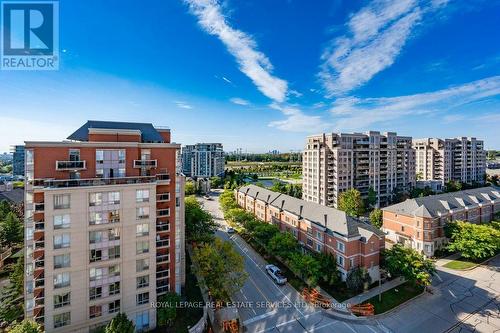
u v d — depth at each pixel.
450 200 66.69
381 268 46.69
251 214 70.81
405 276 42.16
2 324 33.81
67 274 31.31
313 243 53.47
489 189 78.56
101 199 32.62
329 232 48.88
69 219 31.17
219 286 39.72
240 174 186.25
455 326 35.53
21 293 36.56
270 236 56.38
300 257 46.25
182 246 43.06
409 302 40.53
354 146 97.88
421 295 42.12
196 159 191.12
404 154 107.25
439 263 53.38
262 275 49.66
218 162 195.50
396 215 64.31
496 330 34.75
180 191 40.66
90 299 32.41
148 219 35.19
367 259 44.81
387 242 64.81
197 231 60.81
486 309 38.94
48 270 30.47
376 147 100.19
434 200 64.88
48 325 30.56
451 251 57.59
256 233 58.72
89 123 41.47
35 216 30.61
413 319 36.94
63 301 31.25
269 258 56.25
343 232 46.22
